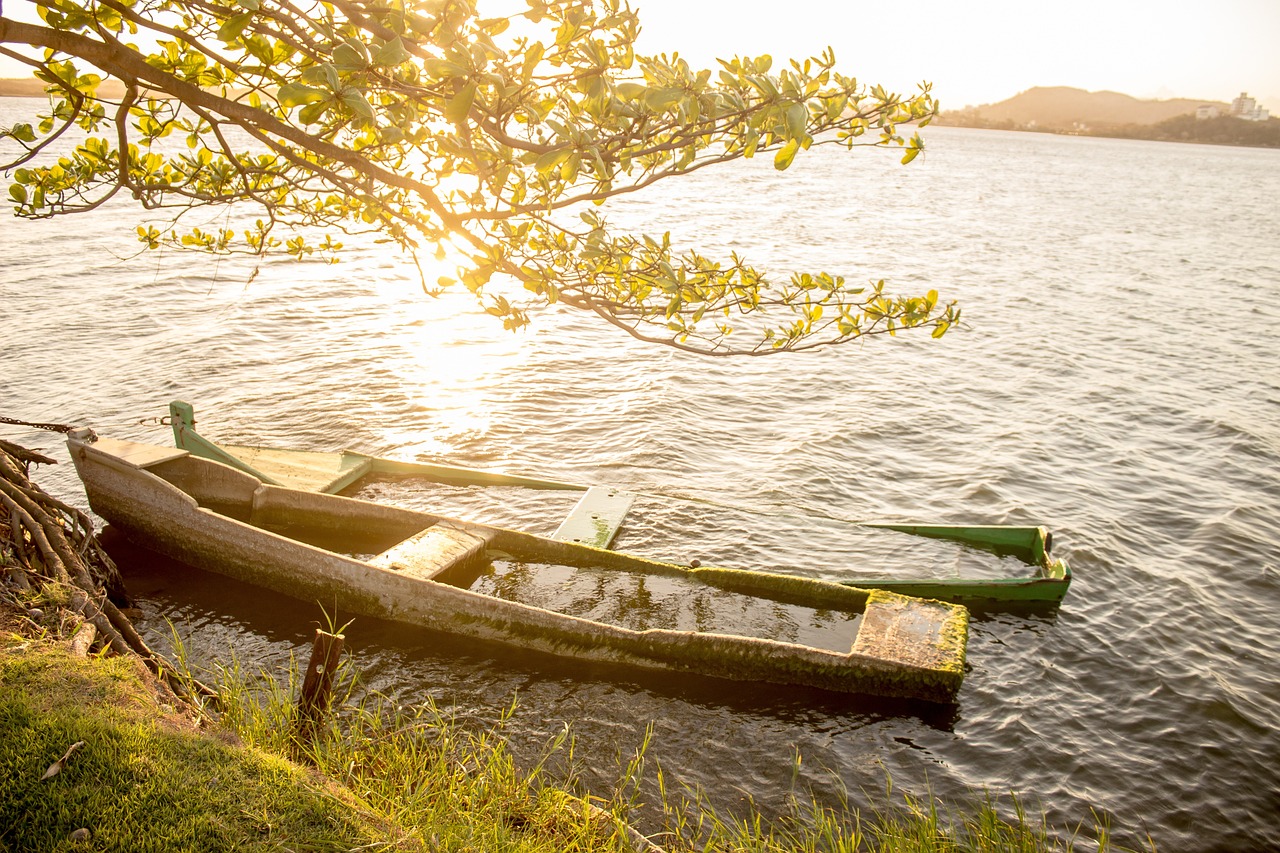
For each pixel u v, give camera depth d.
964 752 7.86
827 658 8.23
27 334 19.28
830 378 19.23
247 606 9.54
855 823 6.96
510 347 20.25
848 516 12.78
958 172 110.88
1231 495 13.95
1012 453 15.38
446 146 4.16
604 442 14.97
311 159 5.49
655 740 7.75
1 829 4.05
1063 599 10.50
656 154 4.36
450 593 8.86
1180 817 7.30
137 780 4.45
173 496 10.14
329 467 12.20
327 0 3.77
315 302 23.67
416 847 4.56
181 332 20.05
